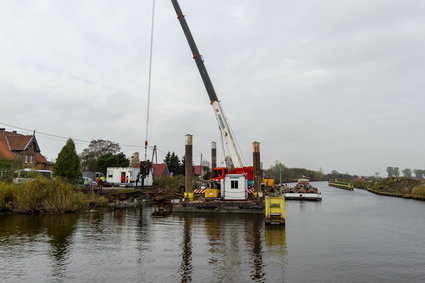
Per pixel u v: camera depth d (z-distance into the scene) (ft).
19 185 70.28
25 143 153.99
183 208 72.02
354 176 595.06
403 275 26.25
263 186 89.51
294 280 24.57
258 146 76.89
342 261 30.19
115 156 173.78
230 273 26.09
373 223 56.85
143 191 100.17
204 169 299.99
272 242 38.68
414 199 128.88
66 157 94.48
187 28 88.07
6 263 28.71
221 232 45.73
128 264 28.58
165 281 24.07
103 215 65.87
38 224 51.67
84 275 25.44
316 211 79.30
